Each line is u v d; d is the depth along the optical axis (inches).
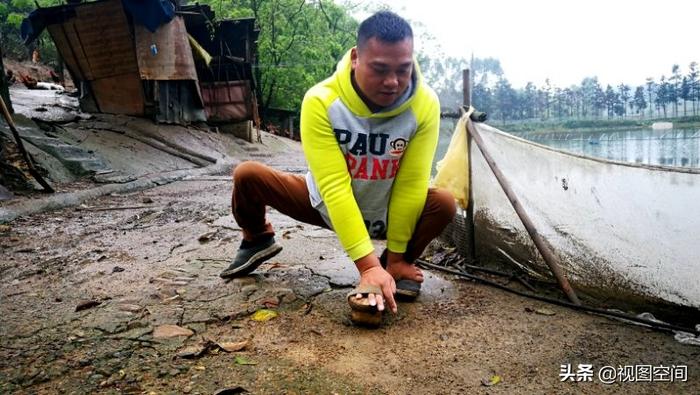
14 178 235.5
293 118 903.7
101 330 88.3
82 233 169.6
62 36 455.8
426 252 137.9
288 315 94.7
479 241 125.0
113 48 450.3
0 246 152.0
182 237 158.6
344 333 87.8
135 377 73.7
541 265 110.5
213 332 87.8
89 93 474.9
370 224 101.6
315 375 74.7
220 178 334.6
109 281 115.2
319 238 151.6
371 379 74.0
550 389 71.9
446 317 94.8
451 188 122.0
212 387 71.2
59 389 70.9
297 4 865.5
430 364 78.1
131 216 199.5
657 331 89.7
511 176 113.0
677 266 91.6
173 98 484.4
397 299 102.7
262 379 73.5
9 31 905.5
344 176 90.5
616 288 99.7
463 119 119.8
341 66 89.2
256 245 113.9
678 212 89.8
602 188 98.7
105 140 363.3
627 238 96.8
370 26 81.2
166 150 398.6
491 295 106.4
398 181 97.6
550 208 107.0
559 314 96.7
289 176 104.5
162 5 428.1
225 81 577.0
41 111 437.1
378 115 87.7
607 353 81.7
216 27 571.5
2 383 72.2
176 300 101.9
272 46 834.2
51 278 118.8
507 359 79.7
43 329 89.1
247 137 589.0
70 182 271.1
